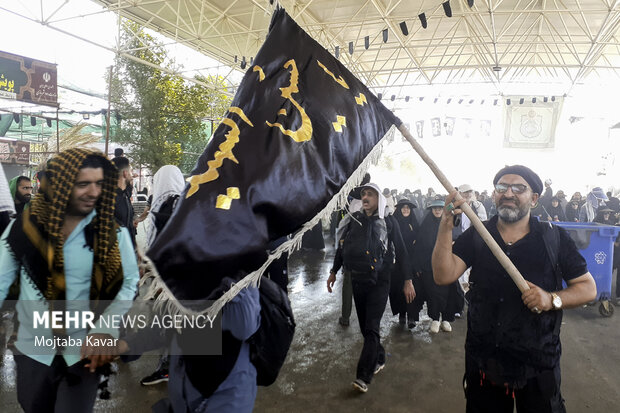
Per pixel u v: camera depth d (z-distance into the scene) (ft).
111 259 6.39
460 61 63.72
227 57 54.39
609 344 16.17
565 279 6.76
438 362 14.25
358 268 12.62
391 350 15.31
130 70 45.62
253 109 5.61
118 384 11.95
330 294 23.25
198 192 4.37
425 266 17.11
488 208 53.72
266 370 6.19
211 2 41.11
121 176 12.99
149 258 3.81
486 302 6.76
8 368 12.67
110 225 6.46
